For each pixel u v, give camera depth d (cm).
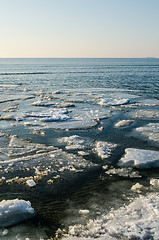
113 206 619
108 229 519
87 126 1413
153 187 716
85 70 7194
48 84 3712
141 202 628
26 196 670
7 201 599
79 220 564
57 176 782
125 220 550
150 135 1229
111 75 5262
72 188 714
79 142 1124
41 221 564
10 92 2834
